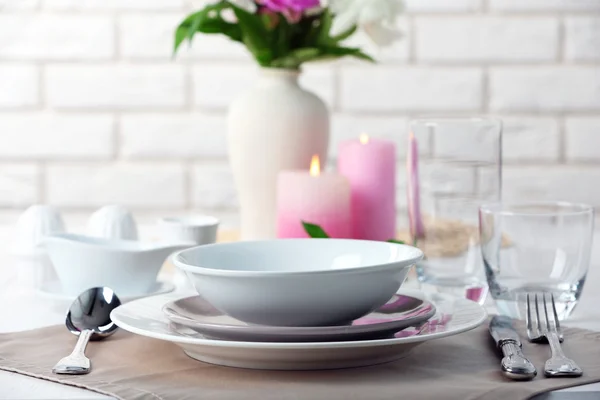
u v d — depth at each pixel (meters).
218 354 0.69
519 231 0.88
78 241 1.05
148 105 2.50
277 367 0.68
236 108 1.46
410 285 1.13
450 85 2.48
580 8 2.46
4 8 2.48
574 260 0.88
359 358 0.69
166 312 0.73
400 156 2.49
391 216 1.37
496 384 0.64
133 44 2.49
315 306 0.69
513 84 2.48
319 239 0.83
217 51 2.48
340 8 1.41
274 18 1.43
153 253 1.02
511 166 2.50
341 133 2.49
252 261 0.81
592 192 2.49
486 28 2.47
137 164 2.51
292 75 1.47
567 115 2.48
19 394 0.64
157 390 0.63
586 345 0.77
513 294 0.88
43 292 1.01
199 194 2.51
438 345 0.78
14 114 2.50
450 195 1.04
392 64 2.48
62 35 2.49
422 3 2.46
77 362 0.70
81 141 2.51
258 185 1.45
